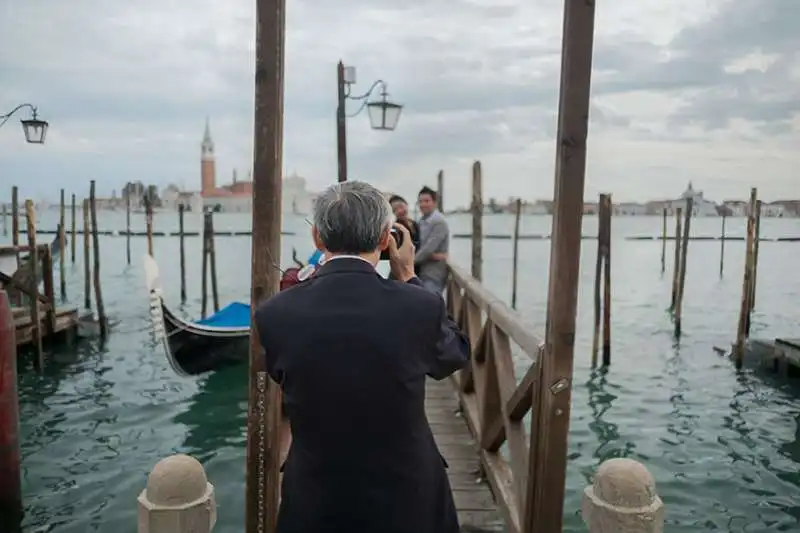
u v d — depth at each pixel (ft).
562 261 8.54
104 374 39.70
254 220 9.18
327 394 5.65
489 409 15.20
